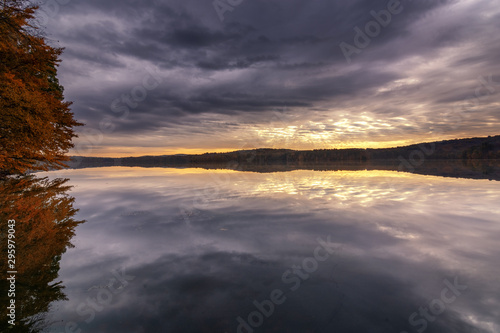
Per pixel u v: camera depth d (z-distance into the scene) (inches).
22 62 623.5
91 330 120.8
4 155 605.3
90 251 225.9
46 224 304.8
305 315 134.5
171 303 146.6
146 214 374.3
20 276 174.9
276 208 416.8
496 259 202.5
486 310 136.4
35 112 606.2
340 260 205.6
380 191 600.1
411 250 224.7
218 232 286.4
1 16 565.0
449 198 484.7
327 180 929.5
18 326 122.3
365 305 143.5
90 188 679.1
